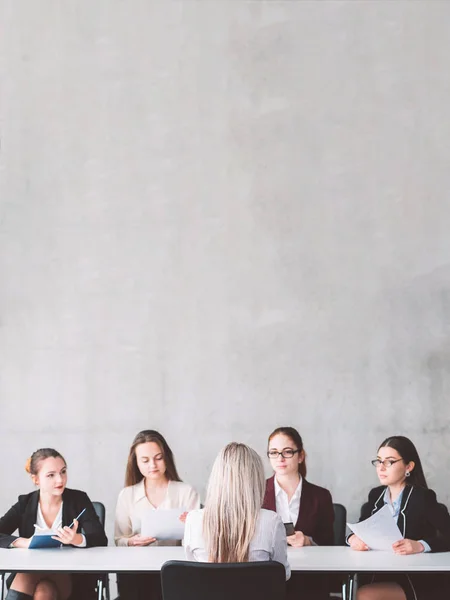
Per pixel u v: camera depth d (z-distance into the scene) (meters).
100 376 5.79
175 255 5.86
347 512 5.55
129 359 5.79
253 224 5.84
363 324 5.69
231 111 5.96
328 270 5.75
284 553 3.21
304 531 4.39
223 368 5.73
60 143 6.03
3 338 5.87
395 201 5.78
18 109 6.08
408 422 5.59
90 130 6.03
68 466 5.73
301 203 5.83
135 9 6.11
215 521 3.11
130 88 6.05
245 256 5.82
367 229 5.77
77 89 6.07
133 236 5.90
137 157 5.98
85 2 6.11
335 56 5.96
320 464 5.61
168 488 4.58
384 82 5.90
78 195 5.97
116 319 5.84
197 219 5.88
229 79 6.00
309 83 5.95
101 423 5.75
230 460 3.15
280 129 5.92
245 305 5.77
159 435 4.65
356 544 3.94
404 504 4.13
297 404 5.67
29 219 5.97
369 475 5.57
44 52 6.11
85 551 3.93
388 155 5.83
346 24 5.98
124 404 5.75
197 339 5.77
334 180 5.84
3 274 5.93
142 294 5.84
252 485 3.13
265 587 2.97
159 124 6.00
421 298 5.68
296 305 5.75
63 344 5.84
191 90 6.01
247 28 6.04
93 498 5.69
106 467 5.71
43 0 6.14
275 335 5.73
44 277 5.91
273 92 5.96
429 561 3.59
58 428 5.76
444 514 4.05
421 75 5.89
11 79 6.11
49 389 5.80
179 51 6.05
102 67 6.08
